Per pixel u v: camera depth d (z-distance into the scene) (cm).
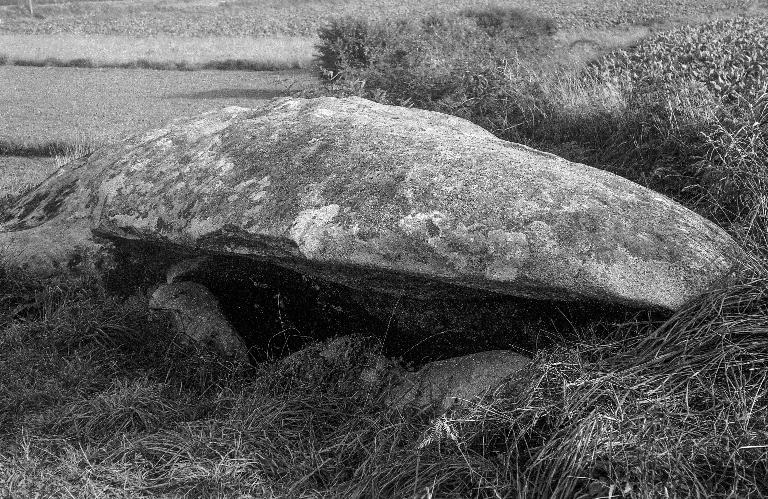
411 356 394
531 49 1341
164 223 400
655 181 576
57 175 537
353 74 973
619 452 283
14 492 306
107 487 312
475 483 296
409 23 1488
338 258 350
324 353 400
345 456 336
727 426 284
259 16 3947
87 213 482
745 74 732
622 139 687
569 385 312
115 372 410
